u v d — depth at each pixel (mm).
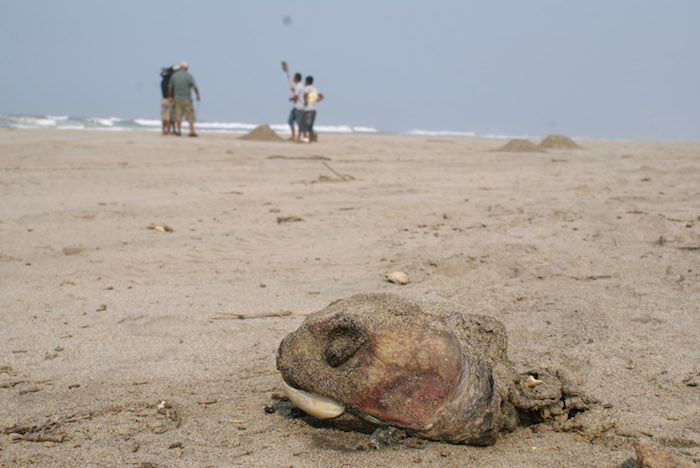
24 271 5316
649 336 3762
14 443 2715
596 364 3396
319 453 2631
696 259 5359
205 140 17000
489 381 2734
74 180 9305
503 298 4504
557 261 5379
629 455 2586
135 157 12016
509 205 7875
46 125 31859
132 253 5863
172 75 18047
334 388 2662
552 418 2873
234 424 2895
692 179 10328
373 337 2652
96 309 4457
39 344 3830
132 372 3453
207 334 3986
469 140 25891
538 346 3660
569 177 10664
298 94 17922
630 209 7402
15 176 9367
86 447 2691
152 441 2746
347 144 17672
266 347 3795
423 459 2561
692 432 2725
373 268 5441
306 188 9227
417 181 10062
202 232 6637
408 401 2586
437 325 2709
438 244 6062
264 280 5148
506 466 2525
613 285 4777
